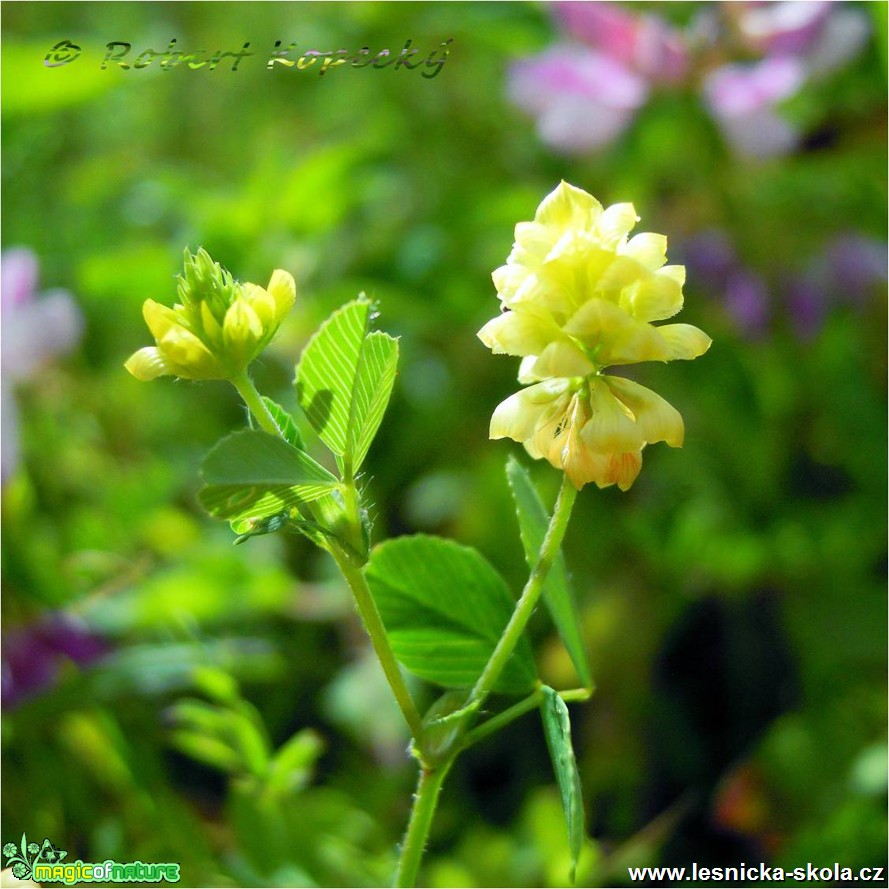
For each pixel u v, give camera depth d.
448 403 0.18
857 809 0.13
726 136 0.16
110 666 0.13
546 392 0.09
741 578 0.16
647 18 0.17
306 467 0.09
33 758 0.13
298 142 0.23
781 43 0.16
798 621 0.16
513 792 0.15
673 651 0.16
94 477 0.17
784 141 0.16
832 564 0.16
